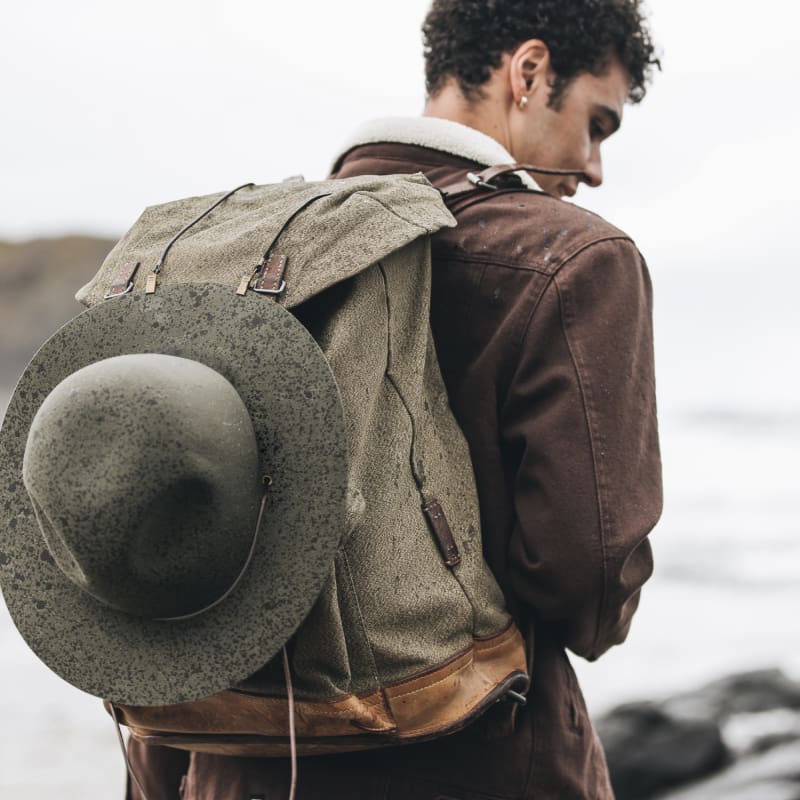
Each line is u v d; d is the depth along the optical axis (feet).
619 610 5.76
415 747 5.68
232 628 4.95
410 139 6.54
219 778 5.95
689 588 40.16
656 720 18.13
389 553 5.25
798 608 35.83
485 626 5.58
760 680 21.63
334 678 5.08
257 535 4.96
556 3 6.79
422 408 5.56
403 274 5.56
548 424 5.62
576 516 5.53
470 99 6.95
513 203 6.06
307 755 5.64
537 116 6.94
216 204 5.98
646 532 5.61
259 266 5.32
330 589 5.01
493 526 5.80
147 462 4.56
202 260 5.50
